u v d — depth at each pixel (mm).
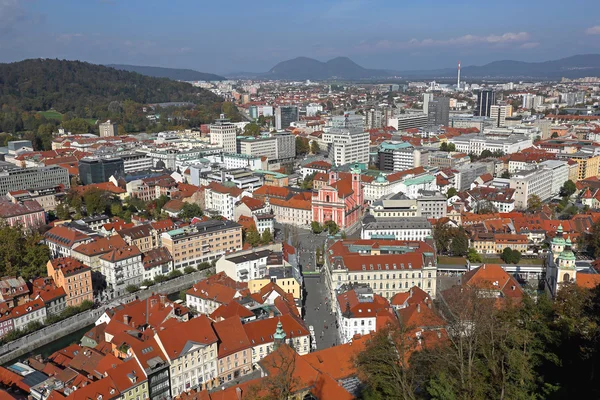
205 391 168750
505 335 144125
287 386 150375
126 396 176250
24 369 198000
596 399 124812
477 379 130125
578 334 148250
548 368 141875
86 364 199125
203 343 197875
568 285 196750
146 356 186250
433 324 194250
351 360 178625
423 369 148375
